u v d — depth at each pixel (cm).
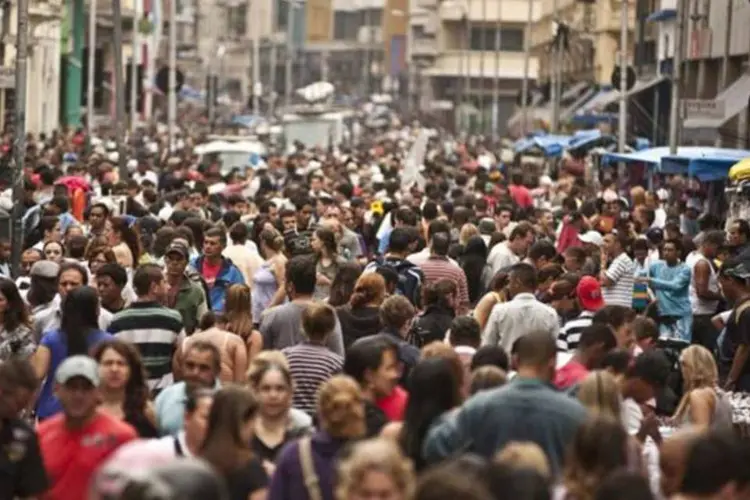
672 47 12431
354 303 3778
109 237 4722
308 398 3144
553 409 2438
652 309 5012
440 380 2520
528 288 3731
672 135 8738
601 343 3014
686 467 2080
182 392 2770
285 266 4212
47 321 3678
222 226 5059
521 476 1948
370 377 2769
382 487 1872
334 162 11688
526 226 5150
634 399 2967
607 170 10550
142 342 3434
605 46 16925
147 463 1780
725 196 7562
